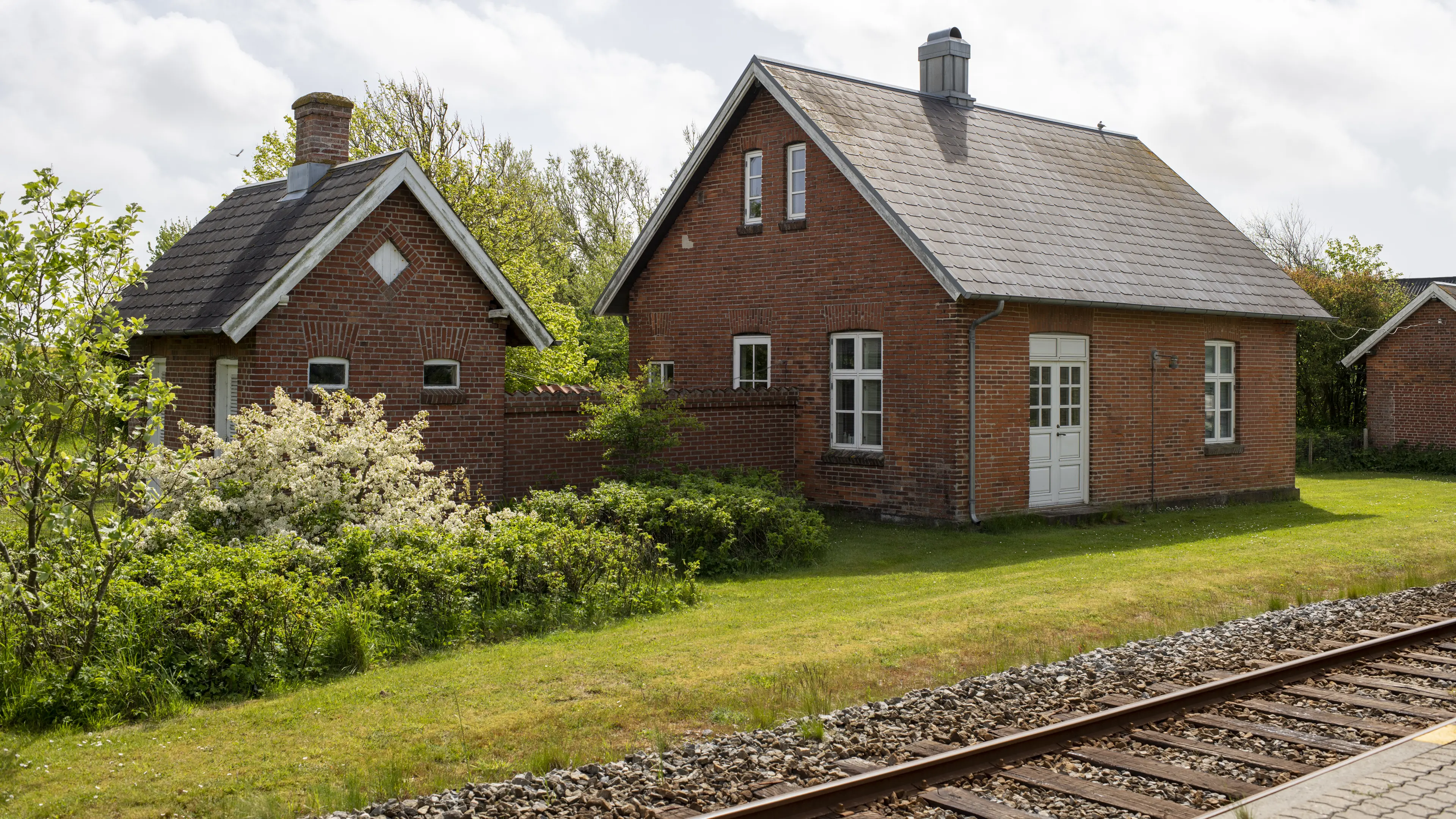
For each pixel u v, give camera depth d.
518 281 28.56
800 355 19.53
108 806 6.39
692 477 16.28
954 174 19.58
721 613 11.73
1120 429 19.59
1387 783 6.51
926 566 14.70
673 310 21.72
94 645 8.59
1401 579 13.38
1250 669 9.27
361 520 12.27
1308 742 7.43
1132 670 9.21
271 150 28.67
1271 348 22.44
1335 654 9.34
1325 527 18.16
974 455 17.41
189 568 9.90
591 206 51.72
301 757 7.18
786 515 15.06
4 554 8.48
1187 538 17.08
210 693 8.77
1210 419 21.58
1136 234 21.36
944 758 6.70
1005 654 9.79
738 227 20.50
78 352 8.32
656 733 7.69
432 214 15.41
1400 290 41.38
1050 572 13.80
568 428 16.88
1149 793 6.60
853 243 18.64
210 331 14.06
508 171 42.97
